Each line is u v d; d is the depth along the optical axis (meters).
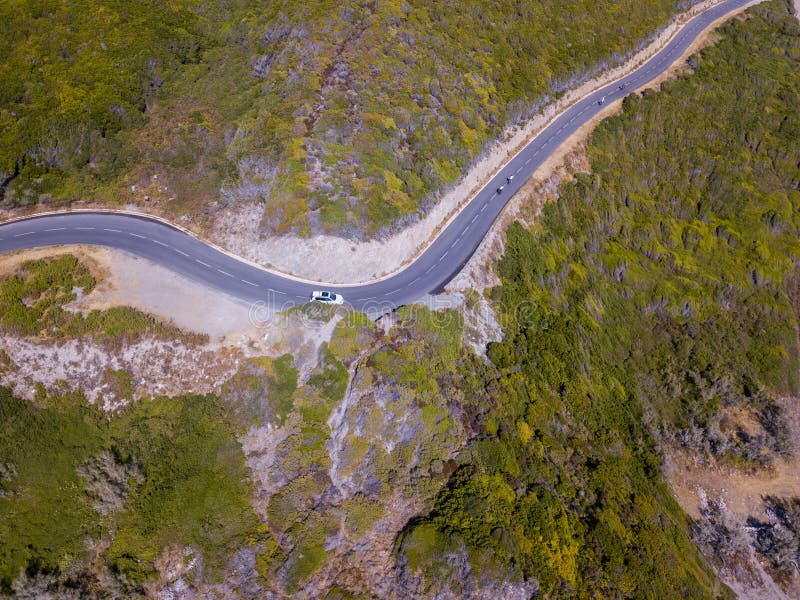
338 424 51.03
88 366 48.50
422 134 67.19
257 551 44.72
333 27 72.88
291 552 45.00
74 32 67.44
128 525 44.34
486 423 53.50
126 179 58.88
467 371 56.06
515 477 51.69
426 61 74.31
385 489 48.75
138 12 72.81
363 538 46.81
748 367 75.50
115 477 45.16
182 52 70.62
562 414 60.19
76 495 44.34
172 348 50.97
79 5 70.00
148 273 53.81
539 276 67.06
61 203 56.38
